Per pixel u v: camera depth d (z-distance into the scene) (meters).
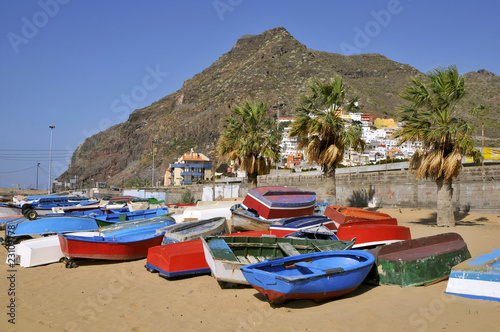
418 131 19.23
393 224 13.42
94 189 66.38
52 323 7.84
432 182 26.05
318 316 7.43
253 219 15.34
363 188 31.77
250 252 10.97
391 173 29.28
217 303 8.59
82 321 7.91
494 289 7.59
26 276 11.93
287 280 7.35
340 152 22.92
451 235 10.73
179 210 22.94
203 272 11.28
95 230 16.77
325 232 12.58
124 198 40.09
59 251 13.66
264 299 8.70
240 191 45.31
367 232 12.25
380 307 7.66
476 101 105.69
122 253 13.46
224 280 9.46
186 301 8.89
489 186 22.69
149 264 11.85
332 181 23.47
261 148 27.58
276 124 29.00
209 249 9.79
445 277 9.13
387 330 6.61
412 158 20.62
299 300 8.39
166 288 10.12
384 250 9.35
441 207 19.11
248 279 8.23
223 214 19.36
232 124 28.00
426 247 10.06
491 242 13.55
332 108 23.33
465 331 6.35
